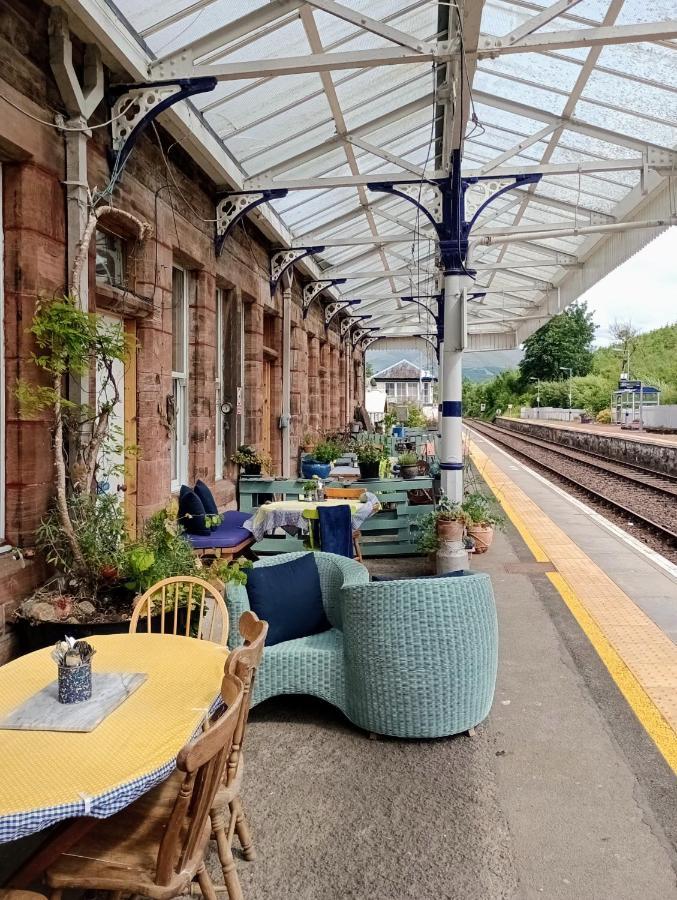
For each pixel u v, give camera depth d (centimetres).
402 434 2388
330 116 855
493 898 266
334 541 723
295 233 1283
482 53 568
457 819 316
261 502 998
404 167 859
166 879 213
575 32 561
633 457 2453
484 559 828
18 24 462
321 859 289
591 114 910
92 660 303
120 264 670
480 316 2522
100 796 200
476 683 390
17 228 474
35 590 480
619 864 284
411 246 1691
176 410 847
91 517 497
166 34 583
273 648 415
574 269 1662
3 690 275
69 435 523
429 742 388
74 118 522
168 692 270
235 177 877
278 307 1315
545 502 1381
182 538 566
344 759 371
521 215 1450
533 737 392
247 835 288
